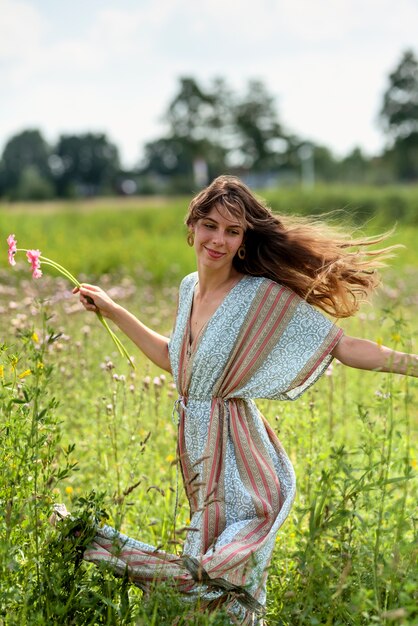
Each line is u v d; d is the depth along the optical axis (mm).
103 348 7375
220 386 3918
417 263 16438
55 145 147500
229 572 3574
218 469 3863
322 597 3414
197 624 3355
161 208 31547
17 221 23000
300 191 37500
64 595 3566
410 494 4730
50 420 3545
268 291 3959
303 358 3896
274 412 5559
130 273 14734
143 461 5406
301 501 4746
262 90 111562
